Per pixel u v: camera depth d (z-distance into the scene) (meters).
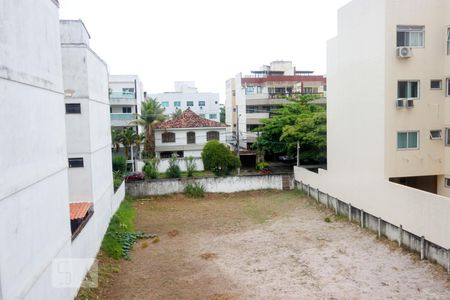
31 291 7.26
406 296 10.40
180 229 17.70
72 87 13.84
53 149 8.84
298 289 11.06
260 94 39.06
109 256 13.73
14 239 6.54
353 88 17.67
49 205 8.45
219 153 26.92
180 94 56.59
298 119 26.20
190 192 24.55
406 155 15.66
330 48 20.02
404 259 13.01
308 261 13.23
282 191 25.50
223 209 21.39
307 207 21.09
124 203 21.97
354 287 11.07
